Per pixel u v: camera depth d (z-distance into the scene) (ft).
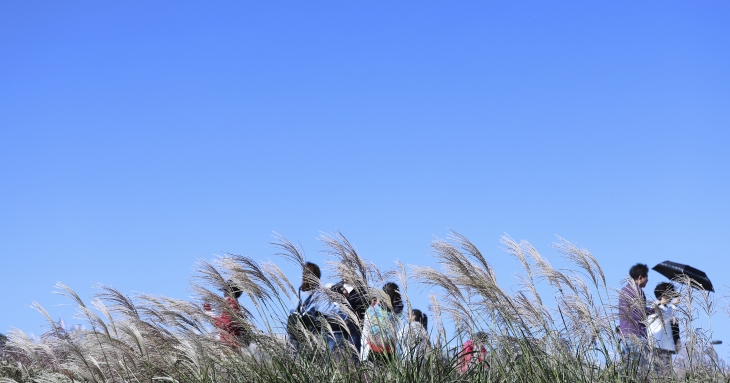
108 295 23.07
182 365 23.48
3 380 25.68
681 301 25.07
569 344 23.26
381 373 22.56
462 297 23.36
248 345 23.02
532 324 23.15
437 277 23.08
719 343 24.72
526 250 23.97
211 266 22.85
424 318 25.71
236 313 22.52
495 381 22.40
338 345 23.36
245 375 22.34
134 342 23.02
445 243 23.18
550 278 23.73
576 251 24.04
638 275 30.89
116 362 23.57
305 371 22.35
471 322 23.48
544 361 22.57
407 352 23.09
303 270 23.81
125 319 23.00
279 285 23.36
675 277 25.77
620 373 22.75
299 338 23.12
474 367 23.00
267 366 22.47
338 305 23.43
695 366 23.89
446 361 23.25
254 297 23.02
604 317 23.67
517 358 22.67
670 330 24.66
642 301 23.79
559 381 21.75
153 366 23.24
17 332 23.94
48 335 23.81
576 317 23.44
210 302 22.59
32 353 23.63
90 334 23.07
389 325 23.02
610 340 23.43
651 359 23.35
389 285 24.22
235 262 22.94
